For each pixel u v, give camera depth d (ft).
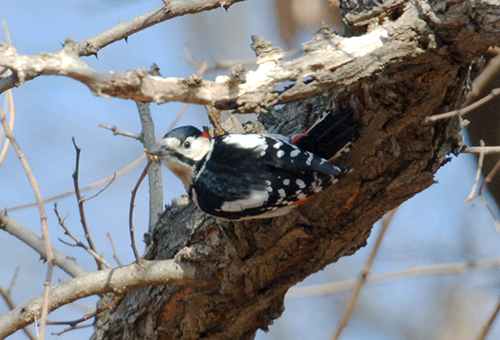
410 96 25.35
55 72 19.53
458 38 23.03
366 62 23.04
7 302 34.42
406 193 28.45
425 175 27.63
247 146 29.30
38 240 33.40
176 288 31.07
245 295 31.07
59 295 27.63
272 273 30.63
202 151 30.66
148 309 32.19
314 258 30.58
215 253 29.63
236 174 28.68
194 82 20.93
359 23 24.12
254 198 27.99
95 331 33.96
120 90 20.10
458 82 25.08
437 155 27.37
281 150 28.22
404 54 23.32
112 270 28.37
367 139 26.96
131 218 27.02
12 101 30.22
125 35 25.70
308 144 27.99
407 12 23.27
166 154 30.81
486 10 21.72
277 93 22.75
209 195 29.09
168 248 31.78
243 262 29.66
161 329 32.55
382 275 43.21
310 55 22.85
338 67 22.82
